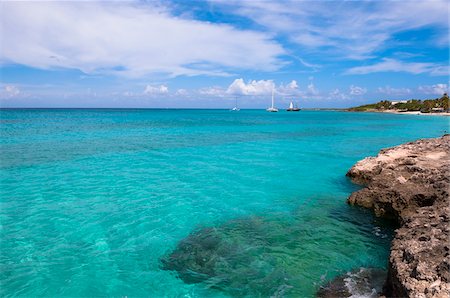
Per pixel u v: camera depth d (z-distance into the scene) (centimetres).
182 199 1516
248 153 2931
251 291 800
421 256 673
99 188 1669
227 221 1252
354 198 1441
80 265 915
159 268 908
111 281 843
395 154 1977
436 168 1441
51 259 941
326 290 792
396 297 672
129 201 1469
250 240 1081
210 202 1480
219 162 2464
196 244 1050
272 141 3928
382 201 1292
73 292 797
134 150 2953
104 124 6500
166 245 1042
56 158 2447
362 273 875
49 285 821
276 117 12256
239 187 1750
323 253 992
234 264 927
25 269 887
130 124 6700
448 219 835
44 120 7719
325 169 2256
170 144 3441
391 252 780
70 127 5478
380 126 6956
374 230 1177
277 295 780
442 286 574
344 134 5028
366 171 1853
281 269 897
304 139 4203
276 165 2380
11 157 2456
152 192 1619
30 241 1049
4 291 793
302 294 781
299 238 1098
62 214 1288
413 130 5859
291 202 1495
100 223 1208
